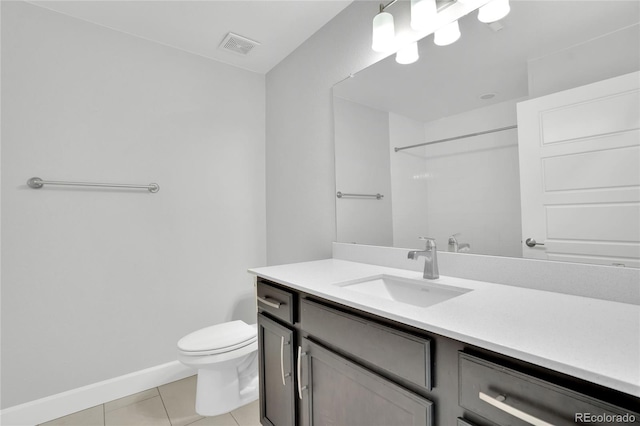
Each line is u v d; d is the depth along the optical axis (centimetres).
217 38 205
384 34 137
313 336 114
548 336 66
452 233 131
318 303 112
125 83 195
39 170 168
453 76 129
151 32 197
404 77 148
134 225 196
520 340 64
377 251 162
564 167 99
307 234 210
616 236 89
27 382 163
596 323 73
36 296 166
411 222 147
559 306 86
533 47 106
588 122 94
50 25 172
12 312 160
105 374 185
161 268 206
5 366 158
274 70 243
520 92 110
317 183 201
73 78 178
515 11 111
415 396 78
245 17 184
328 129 191
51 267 171
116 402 181
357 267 157
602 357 56
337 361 102
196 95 222
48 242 170
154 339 202
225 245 233
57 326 172
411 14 131
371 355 90
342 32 180
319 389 111
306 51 208
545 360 56
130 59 197
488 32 118
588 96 94
